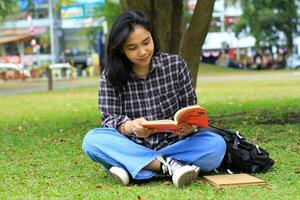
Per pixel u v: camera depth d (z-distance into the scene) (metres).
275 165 5.55
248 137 7.88
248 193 4.31
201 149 4.86
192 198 4.19
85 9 38.66
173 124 4.53
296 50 55.56
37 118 12.21
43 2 61.66
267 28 51.00
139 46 4.67
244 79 30.84
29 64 60.16
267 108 12.58
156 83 4.99
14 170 5.74
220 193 4.34
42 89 28.55
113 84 4.93
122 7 9.38
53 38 62.38
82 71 55.19
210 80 31.08
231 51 59.34
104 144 4.87
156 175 5.12
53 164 6.06
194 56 9.38
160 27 9.42
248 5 48.06
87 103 16.23
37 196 4.45
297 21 50.81
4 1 27.45
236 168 5.13
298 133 8.14
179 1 9.88
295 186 4.57
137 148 4.84
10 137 8.83
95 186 4.78
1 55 61.59
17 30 60.72
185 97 5.09
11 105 16.92
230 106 13.39
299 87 20.92
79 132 9.21
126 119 4.88
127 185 4.79
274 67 54.62
